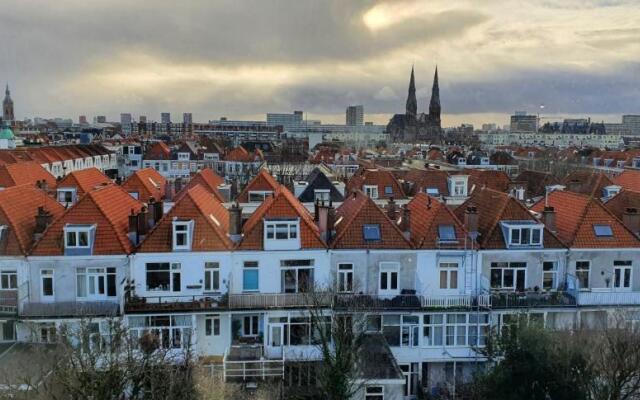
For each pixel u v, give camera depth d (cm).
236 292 3619
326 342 3269
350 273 3700
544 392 2848
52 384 2784
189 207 3716
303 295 3528
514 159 14650
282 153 15650
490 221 3934
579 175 7288
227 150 15000
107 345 3212
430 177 7581
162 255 3531
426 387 3722
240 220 3753
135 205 4225
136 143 15325
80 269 3472
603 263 3816
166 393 2862
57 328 3192
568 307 3641
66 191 5462
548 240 3806
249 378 3347
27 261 3409
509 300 3641
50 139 19650
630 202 4666
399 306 3597
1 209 3559
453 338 3681
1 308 3334
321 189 5931
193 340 3416
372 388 3219
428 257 3716
